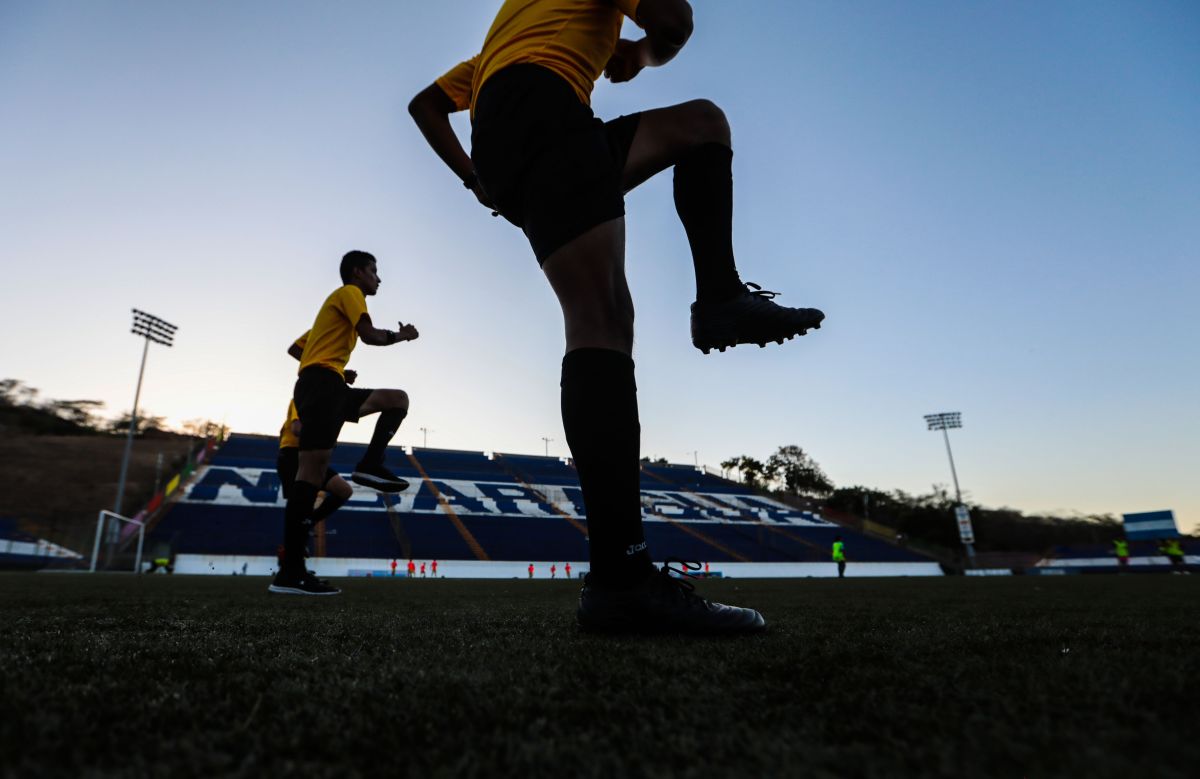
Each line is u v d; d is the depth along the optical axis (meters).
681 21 1.28
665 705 0.62
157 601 2.66
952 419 42.38
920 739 0.49
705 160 1.54
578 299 1.22
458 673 0.79
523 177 1.28
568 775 0.42
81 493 32.06
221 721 0.56
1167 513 34.91
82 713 0.57
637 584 1.22
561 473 42.12
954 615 2.05
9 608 2.10
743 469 62.47
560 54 1.34
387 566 21.97
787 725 0.54
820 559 29.59
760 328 1.52
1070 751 0.43
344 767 0.44
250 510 25.41
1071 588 6.45
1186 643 1.09
